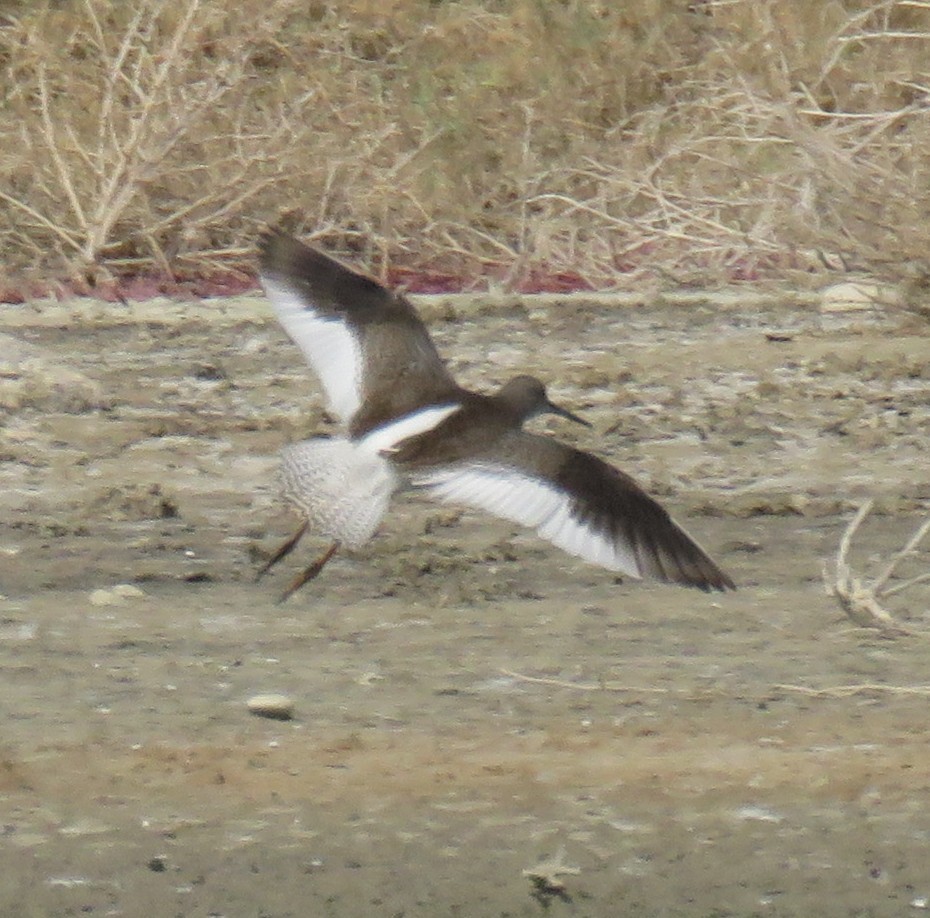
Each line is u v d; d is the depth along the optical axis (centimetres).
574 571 1303
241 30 2403
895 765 991
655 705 1066
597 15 2530
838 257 2155
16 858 902
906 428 1683
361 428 873
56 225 2250
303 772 987
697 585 814
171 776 983
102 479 1536
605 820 938
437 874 888
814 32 2381
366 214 2306
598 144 2392
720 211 2281
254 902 865
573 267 2289
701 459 1602
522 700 1073
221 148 2316
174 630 1186
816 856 907
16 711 1059
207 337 2036
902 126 2273
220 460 1591
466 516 1427
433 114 2441
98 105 2370
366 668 1122
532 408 892
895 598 1245
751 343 1973
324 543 1364
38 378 1781
